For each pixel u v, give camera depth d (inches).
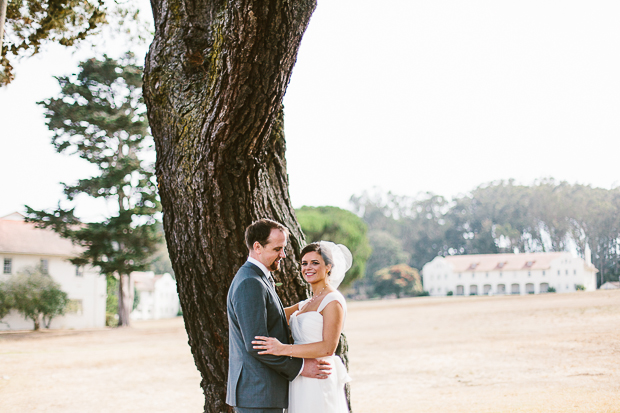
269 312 116.1
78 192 1162.0
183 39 125.3
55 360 611.8
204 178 121.1
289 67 109.2
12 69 224.1
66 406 333.4
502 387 323.6
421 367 447.5
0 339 1009.5
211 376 136.6
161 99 127.3
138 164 1187.3
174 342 878.4
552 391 295.4
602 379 323.6
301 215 1262.3
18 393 384.5
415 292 3580.2
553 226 4468.5
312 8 105.3
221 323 131.9
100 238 1171.9
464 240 4901.6
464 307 1441.9
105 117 1157.7
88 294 1512.1
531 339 591.5
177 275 134.7
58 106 1162.0
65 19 221.5
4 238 1412.4
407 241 5036.9
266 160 137.2
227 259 126.9
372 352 589.0
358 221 1343.5
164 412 311.1
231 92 108.3
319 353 116.0
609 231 4160.9
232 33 101.9
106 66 1175.6
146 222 1216.2
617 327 632.4
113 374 486.6
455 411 262.1
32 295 1312.7
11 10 212.8
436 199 5128.0
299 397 118.4
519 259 3774.6
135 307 2733.8
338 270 129.6
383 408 288.4
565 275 3570.4
